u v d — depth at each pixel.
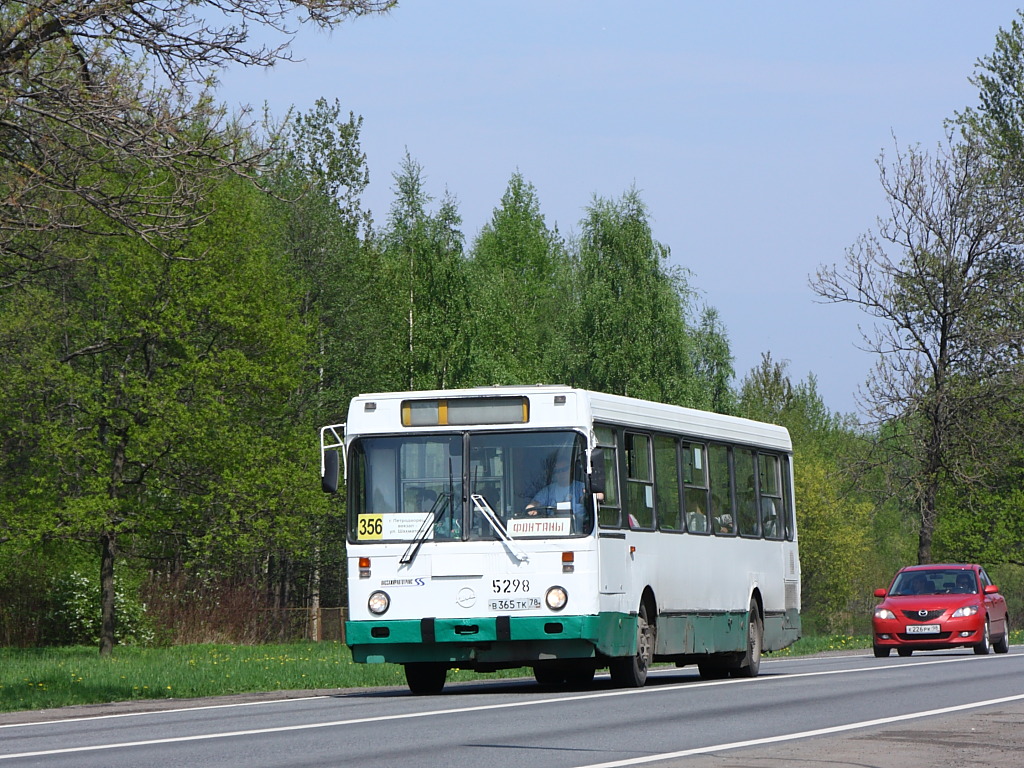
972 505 90.44
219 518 61.69
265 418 68.31
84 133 31.20
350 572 30.70
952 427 76.00
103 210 32.38
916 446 77.19
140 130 31.28
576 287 116.25
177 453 59.41
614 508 31.41
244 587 81.38
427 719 23.72
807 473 161.38
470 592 30.17
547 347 117.25
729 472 37.72
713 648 35.78
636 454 32.91
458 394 30.92
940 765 16.78
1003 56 95.56
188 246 59.03
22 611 73.38
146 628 74.38
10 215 32.31
